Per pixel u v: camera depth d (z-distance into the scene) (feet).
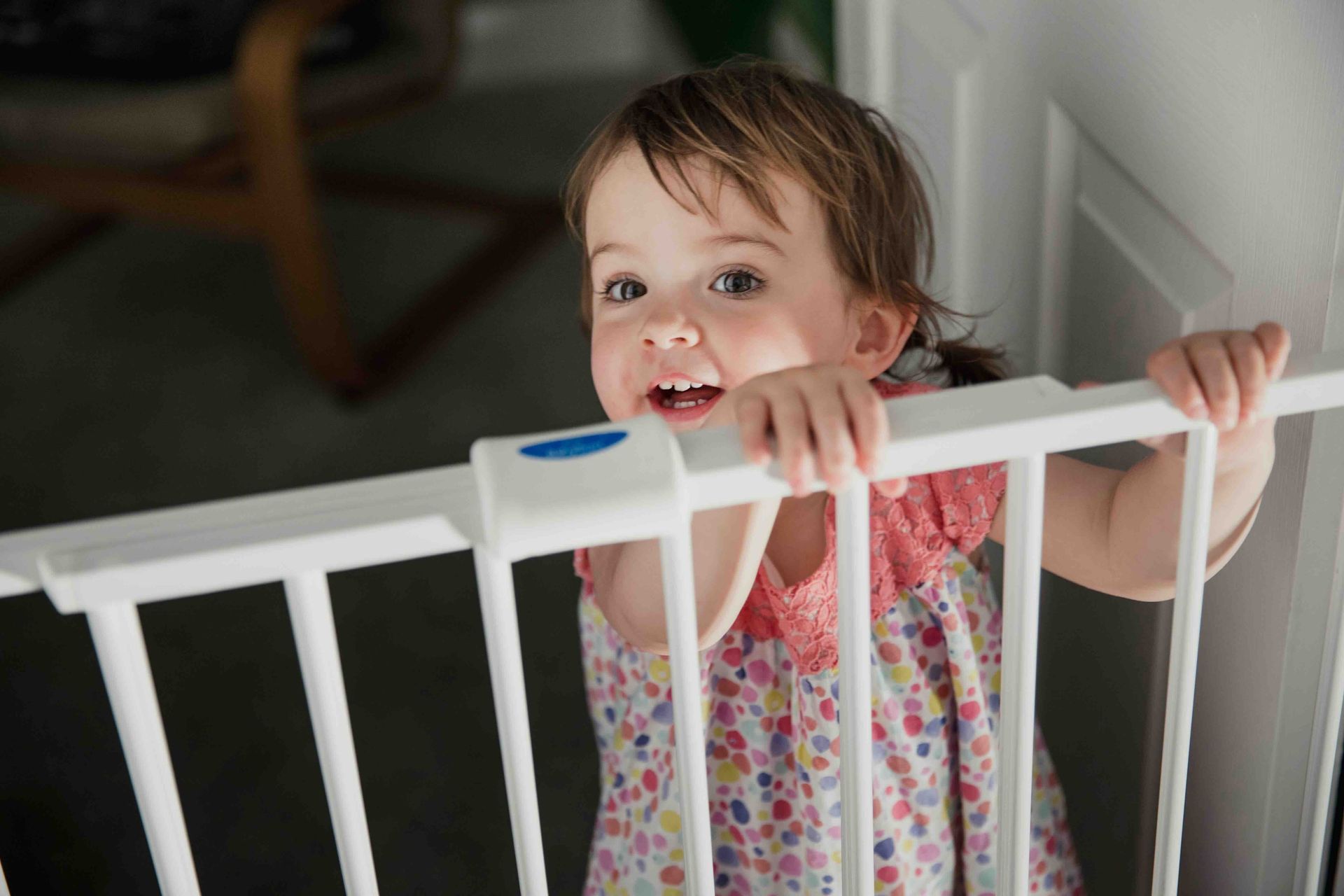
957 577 2.62
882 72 4.07
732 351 2.45
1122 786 3.28
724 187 2.45
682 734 1.72
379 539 1.52
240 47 6.85
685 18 10.12
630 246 2.51
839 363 2.65
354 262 8.57
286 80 6.45
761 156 2.48
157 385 7.33
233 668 5.14
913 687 2.59
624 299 2.56
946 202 3.78
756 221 2.47
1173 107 2.58
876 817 2.61
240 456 6.65
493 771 4.58
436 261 8.52
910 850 2.66
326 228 9.03
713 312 2.46
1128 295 2.89
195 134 6.68
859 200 2.62
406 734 4.77
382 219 9.11
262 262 8.66
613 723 2.93
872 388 1.62
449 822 4.38
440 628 5.30
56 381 7.41
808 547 2.50
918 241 3.08
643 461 1.49
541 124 10.44
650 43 11.31
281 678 5.08
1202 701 2.85
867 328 2.74
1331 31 2.11
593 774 4.54
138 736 1.61
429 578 5.58
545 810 4.41
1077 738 3.52
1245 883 2.74
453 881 4.15
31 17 7.10
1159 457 2.24
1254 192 2.36
